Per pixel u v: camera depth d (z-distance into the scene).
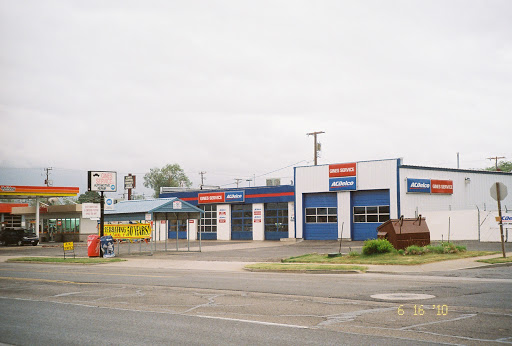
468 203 43.88
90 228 58.69
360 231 42.25
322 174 44.22
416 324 8.93
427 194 41.38
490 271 17.59
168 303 12.22
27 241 52.97
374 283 14.97
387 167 40.69
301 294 13.02
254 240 51.38
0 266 27.50
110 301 12.87
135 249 40.16
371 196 41.84
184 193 57.78
